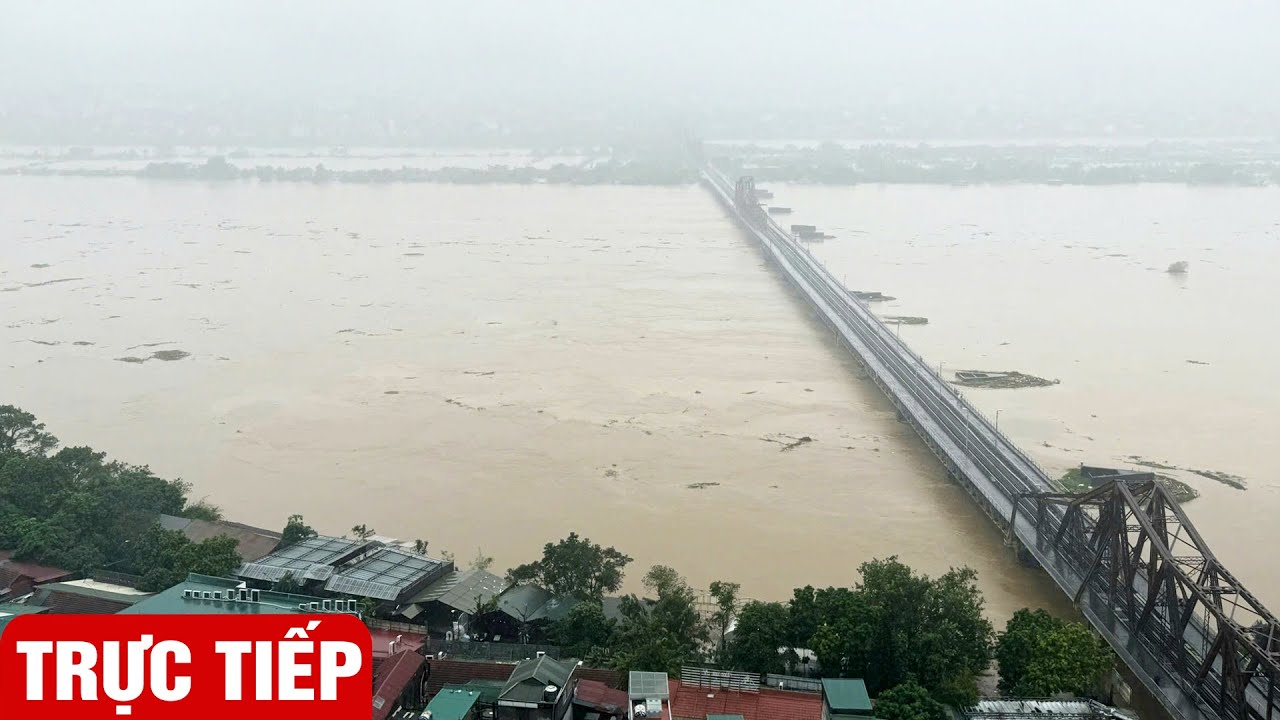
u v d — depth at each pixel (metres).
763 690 96.12
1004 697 100.75
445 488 166.25
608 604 118.88
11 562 122.56
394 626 107.00
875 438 190.62
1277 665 90.06
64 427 194.88
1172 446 187.00
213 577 113.81
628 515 155.88
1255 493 165.38
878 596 107.50
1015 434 193.25
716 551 143.50
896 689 97.00
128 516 132.38
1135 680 112.31
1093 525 137.38
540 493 164.38
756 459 179.62
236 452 182.25
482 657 105.06
